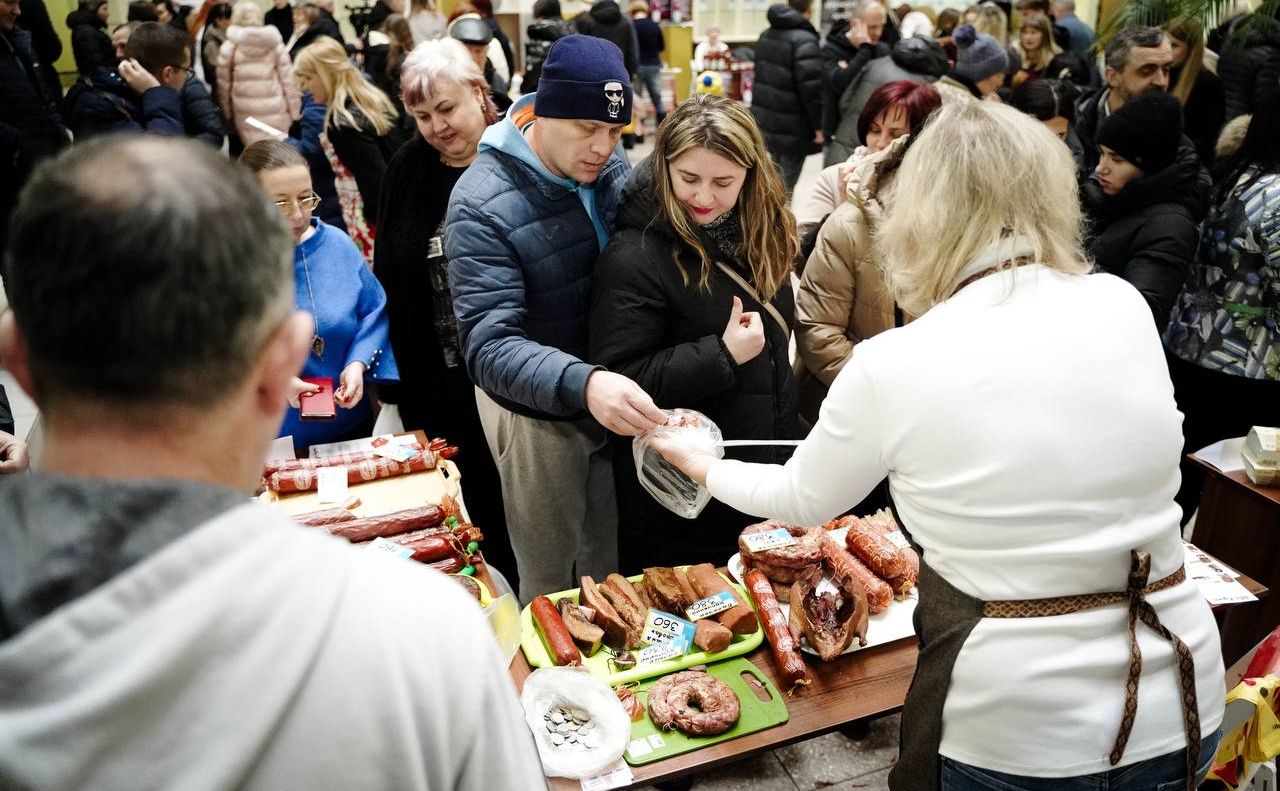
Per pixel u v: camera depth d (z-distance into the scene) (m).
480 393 2.28
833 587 1.76
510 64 6.41
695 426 1.77
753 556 1.74
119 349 0.52
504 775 0.61
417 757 0.57
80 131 4.48
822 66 5.89
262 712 0.51
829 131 5.76
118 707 0.48
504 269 1.96
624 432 1.76
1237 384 2.58
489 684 0.61
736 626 1.64
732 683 1.55
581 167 1.93
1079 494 1.07
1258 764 1.50
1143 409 1.10
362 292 2.37
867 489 1.26
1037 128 1.15
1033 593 1.10
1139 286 2.41
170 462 0.55
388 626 0.57
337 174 4.02
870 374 1.16
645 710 1.49
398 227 2.54
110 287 0.51
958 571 1.14
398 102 4.20
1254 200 2.43
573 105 1.82
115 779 0.49
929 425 1.11
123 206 0.51
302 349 0.61
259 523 0.55
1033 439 1.07
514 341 1.93
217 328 0.53
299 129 4.22
